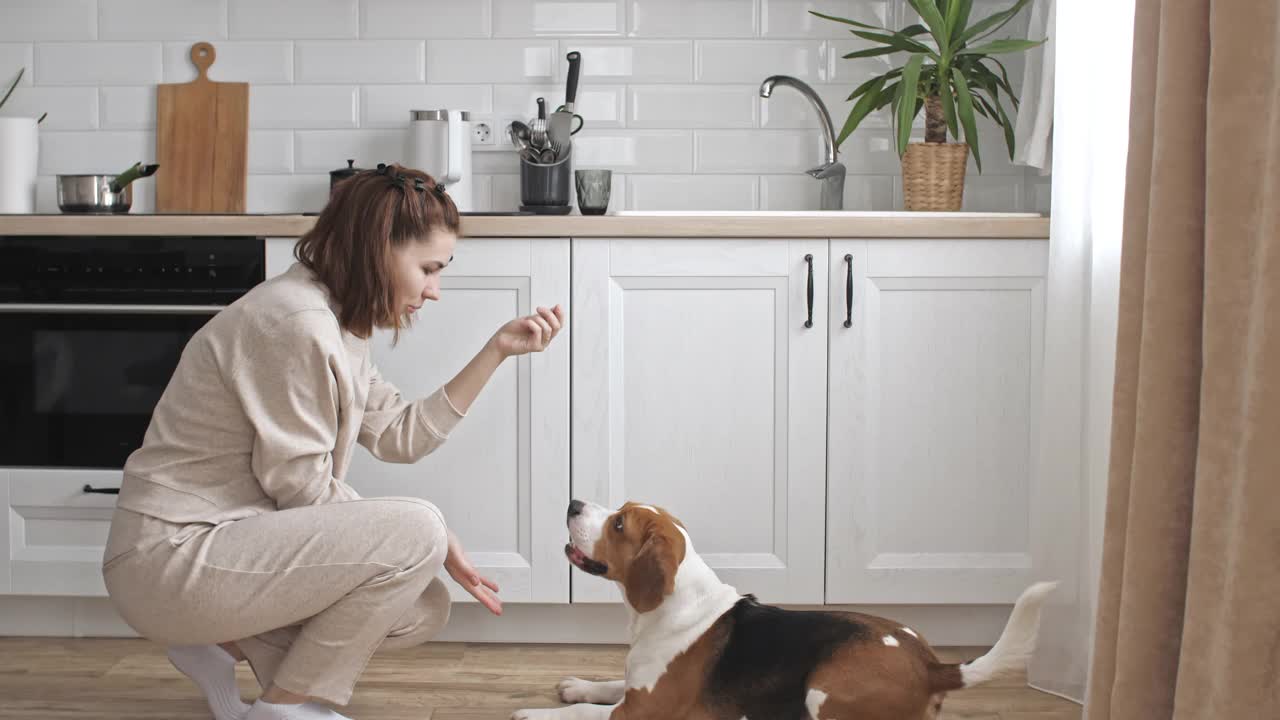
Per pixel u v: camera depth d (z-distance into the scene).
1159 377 1.42
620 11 2.90
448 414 1.98
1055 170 2.15
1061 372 2.14
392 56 2.92
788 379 2.37
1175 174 1.40
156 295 2.39
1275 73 1.23
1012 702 2.10
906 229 2.33
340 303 1.73
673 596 1.77
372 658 2.34
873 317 2.36
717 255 2.35
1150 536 1.42
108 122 2.94
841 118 2.91
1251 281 1.28
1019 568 2.37
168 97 2.92
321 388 1.65
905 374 2.36
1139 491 1.44
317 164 2.94
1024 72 2.84
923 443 2.37
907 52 2.85
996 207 2.90
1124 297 1.53
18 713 2.02
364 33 2.91
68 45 2.93
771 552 2.39
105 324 2.41
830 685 1.60
